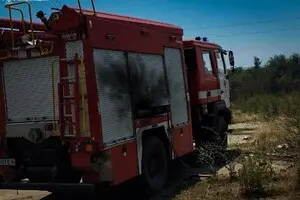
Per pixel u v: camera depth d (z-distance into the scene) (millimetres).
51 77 7328
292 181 7785
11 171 7676
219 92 12695
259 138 13062
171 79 9367
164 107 8930
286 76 44406
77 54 6805
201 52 11625
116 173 7113
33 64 7484
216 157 11070
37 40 7383
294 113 11016
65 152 7277
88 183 6980
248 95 31469
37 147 7477
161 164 8766
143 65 8266
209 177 9008
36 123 7430
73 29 6824
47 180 7371
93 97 6734
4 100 7730
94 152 6766
